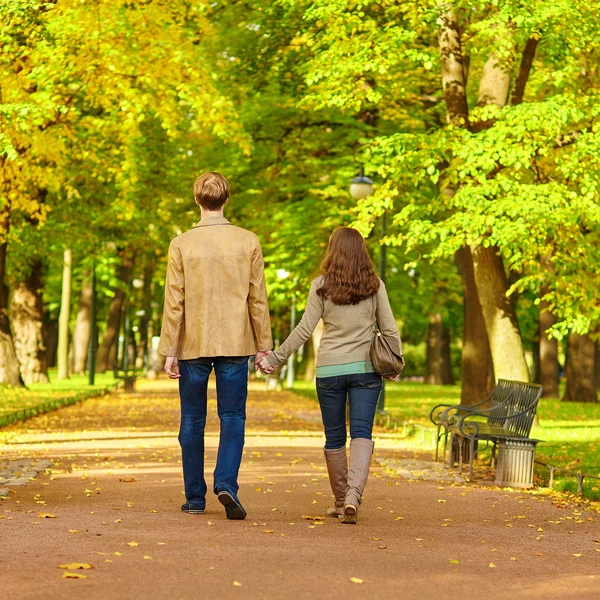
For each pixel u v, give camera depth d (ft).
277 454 48.78
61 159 71.82
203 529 23.58
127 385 128.47
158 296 213.05
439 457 49.98
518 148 57.88
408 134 60.23
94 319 134.31
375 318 26.48
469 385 83.46
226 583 17.48
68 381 143.64
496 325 68.85
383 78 67.36
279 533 23.38
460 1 58.34
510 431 40.78
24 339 126.82
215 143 99.55
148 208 104.42
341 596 16.85
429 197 83.97
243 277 26.37
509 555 22.03
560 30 57.16
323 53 62.75
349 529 24.67
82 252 123.75
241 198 95.86
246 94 88.99
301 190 93.97
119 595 16.28
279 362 26.68
